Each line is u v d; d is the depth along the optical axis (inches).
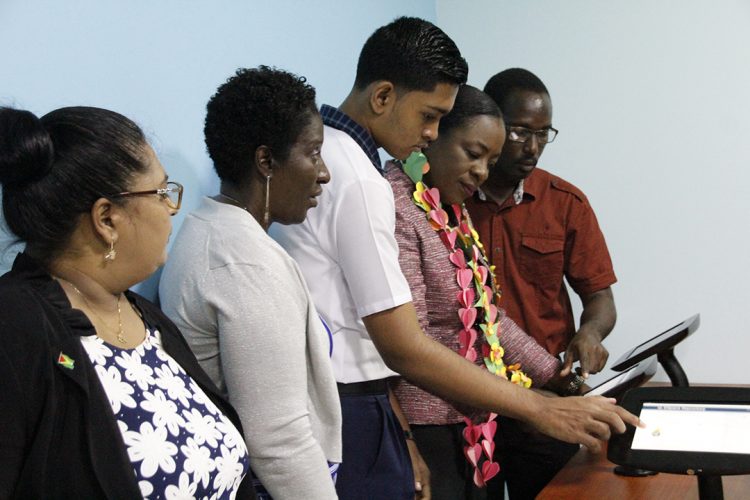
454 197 77.9
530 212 98.7
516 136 92.0
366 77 67.2
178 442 43.2
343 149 63.7
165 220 45.1
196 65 72.2
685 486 68.7
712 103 119.3
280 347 51.1
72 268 43.3
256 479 53.9
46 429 38.2
